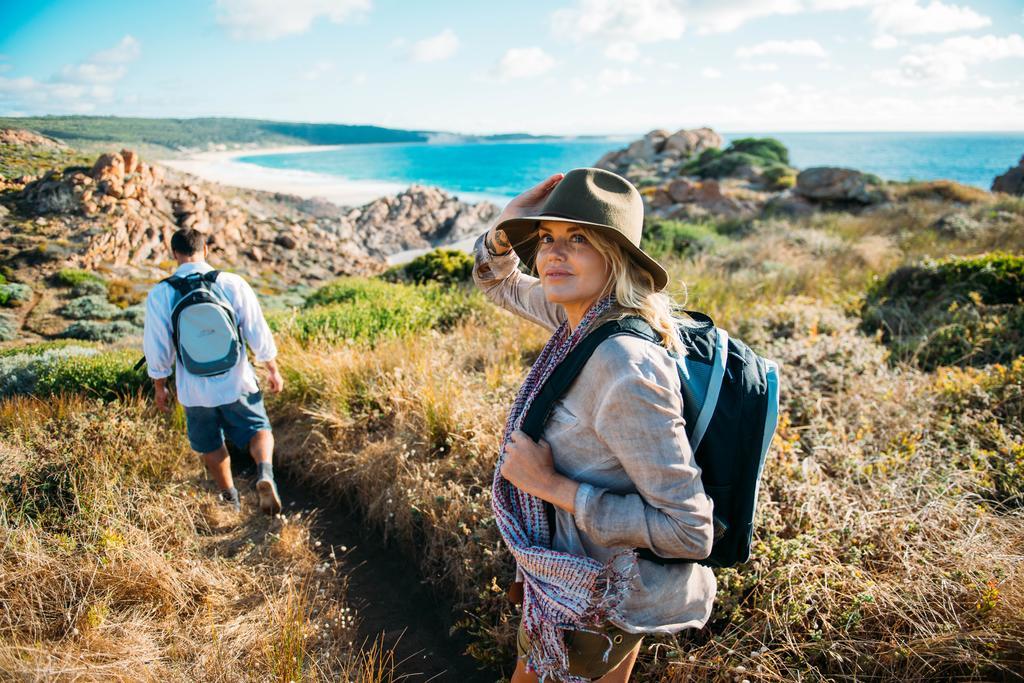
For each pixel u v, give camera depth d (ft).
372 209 152.66
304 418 14.46
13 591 8.38
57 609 8.21
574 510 3.99
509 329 17.65
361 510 11.66
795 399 12.28
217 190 96.07
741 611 7.40
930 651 6.42
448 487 10.38
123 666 7.25
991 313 17.17
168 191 69.82
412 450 11.47
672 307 4.61
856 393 12.48
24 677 6.81
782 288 25.76
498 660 7.97
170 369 11.11
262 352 11.50
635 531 3.80
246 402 11.10
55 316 38.32
